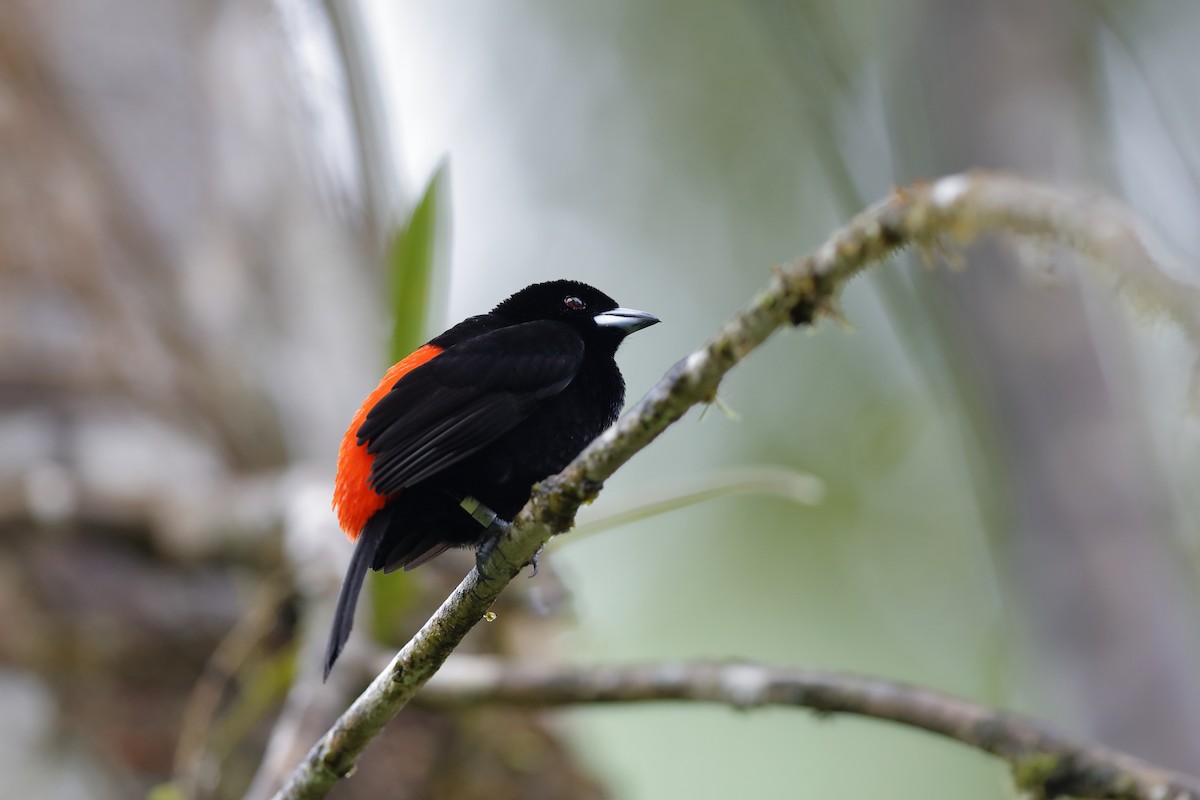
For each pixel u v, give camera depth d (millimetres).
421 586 10539
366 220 13188
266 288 12719
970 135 14234
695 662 8180
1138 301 4840
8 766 9945
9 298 11469
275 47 13078
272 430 12242
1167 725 12016
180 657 10656
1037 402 13125
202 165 12781
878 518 16844
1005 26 14406
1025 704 15891
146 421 11531
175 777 10211
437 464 7562
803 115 17609
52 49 12500
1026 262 5348
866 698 7605
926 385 17406
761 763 15578
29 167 11992
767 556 16547
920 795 15250
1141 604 12430
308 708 8898
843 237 5062
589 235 18688
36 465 10906
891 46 15172
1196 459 13289
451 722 11141
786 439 17172
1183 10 15742
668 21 19250
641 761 15742
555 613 10969
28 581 10398
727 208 18859
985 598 16484
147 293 12156
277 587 9977
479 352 7996
